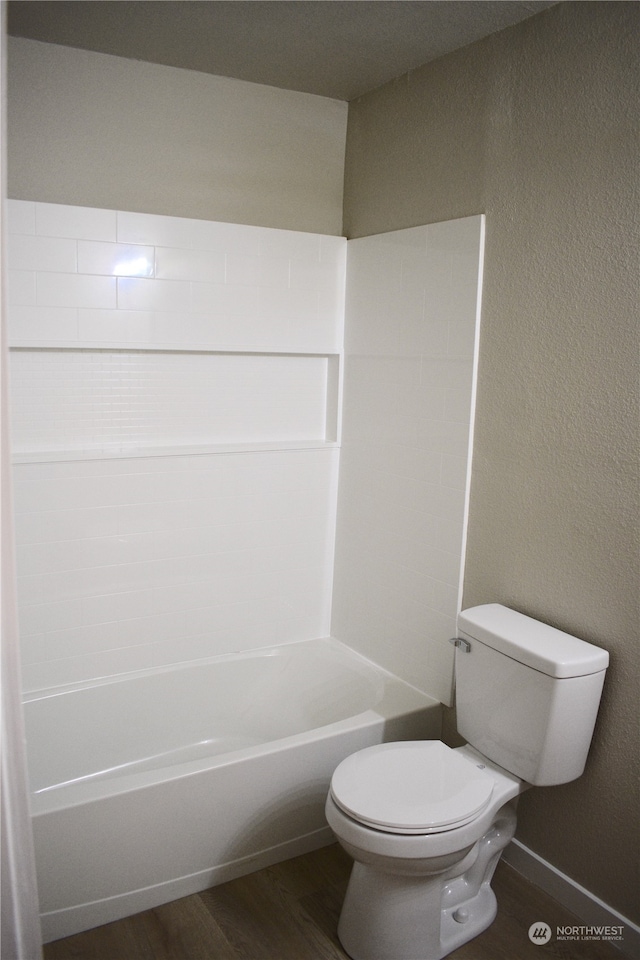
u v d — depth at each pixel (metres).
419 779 2.05
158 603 2.82
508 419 2.31
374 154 2.86
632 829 2.04
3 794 1.26
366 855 1.91
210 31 2.34
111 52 2.52
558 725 2.01
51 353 2.60
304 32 2.33
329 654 3.06
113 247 2.55
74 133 2.53
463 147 2.42
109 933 2.11
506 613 2.30
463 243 2.41
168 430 2.85
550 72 2.09
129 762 2.76
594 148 1.98
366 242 2.88
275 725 2.96
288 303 2.92
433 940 2.03
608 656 2.04
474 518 2.47
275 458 2.97
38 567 2.58
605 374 2.00
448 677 2.62
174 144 2.70
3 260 1.16
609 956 2.06
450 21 2.20
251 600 3.02
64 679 2.70
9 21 2.28
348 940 2.06
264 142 2.86
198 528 2.85
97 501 2.64
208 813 2.24
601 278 1.99
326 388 3.17
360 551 3.03
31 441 2.62
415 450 2.69
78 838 2.05
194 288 2.72
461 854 1.95
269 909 2.21
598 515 2.05
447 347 2.50
